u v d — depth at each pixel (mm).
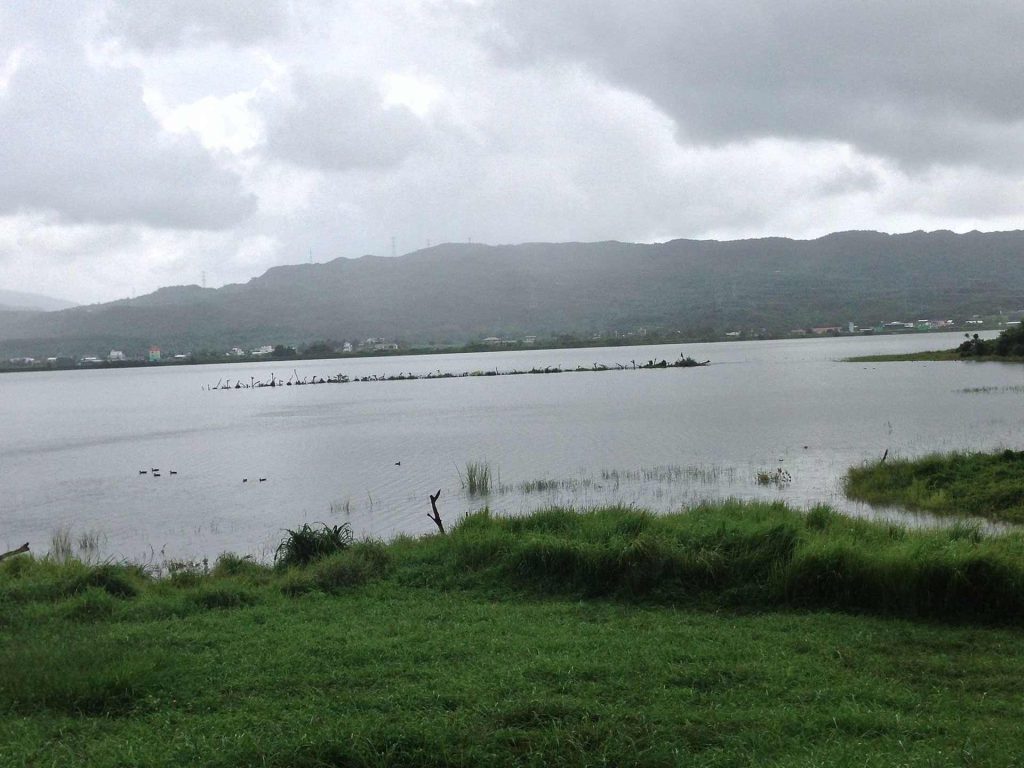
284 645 8586
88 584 12039
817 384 73125
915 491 21953
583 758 5734
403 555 13062
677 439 39188
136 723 6621
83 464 40344
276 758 5840
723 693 7051
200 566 17328
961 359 101312
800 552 10477
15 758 5957
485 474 28547
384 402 76625
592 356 184250
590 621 9625
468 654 8156
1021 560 9758
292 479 32344
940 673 7625
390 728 6191
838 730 6277
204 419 66062
